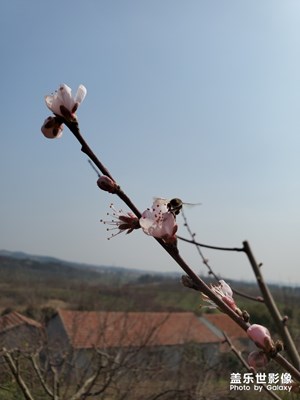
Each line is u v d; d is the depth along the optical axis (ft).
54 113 0.94
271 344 0.81
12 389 3.42
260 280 0.92
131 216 0.95
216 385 3.81
